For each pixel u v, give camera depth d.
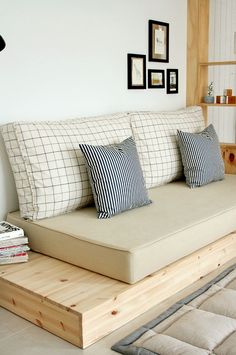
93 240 2.35
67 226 2.58
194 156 3.48
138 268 2.23
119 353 1.96
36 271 2.41
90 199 2.91
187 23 4.26
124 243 2.29
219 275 2.67
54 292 2.16
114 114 3.40
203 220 2.68
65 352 1.98
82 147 2.73
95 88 3.44
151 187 3.48
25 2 2.87
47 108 3.11
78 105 3.32
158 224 2.59
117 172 2.75
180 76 4.28
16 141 2.72
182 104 4.36
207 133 3.72
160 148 3.49
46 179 2.68
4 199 2.94
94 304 2.05
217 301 2.30
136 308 2.25
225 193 3.30
